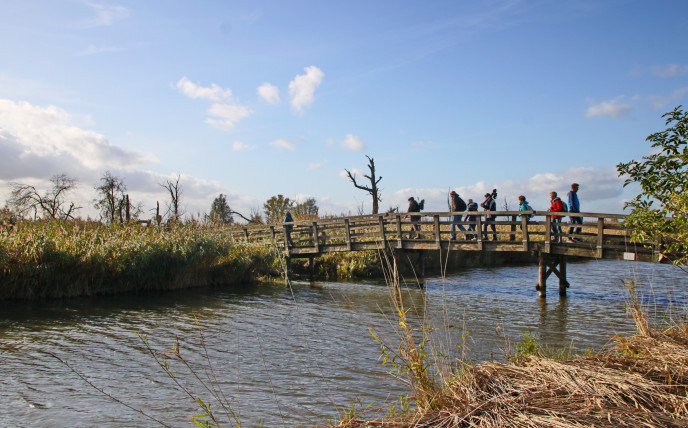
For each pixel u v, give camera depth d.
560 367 4.31
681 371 4.30
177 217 19.41
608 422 3.34
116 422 5.85
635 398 3.76
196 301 14.66
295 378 7.51
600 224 14.31
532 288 18.41
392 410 4.71
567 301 15.34
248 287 18.20
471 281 20.47
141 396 6.71
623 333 10.53
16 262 13.73
